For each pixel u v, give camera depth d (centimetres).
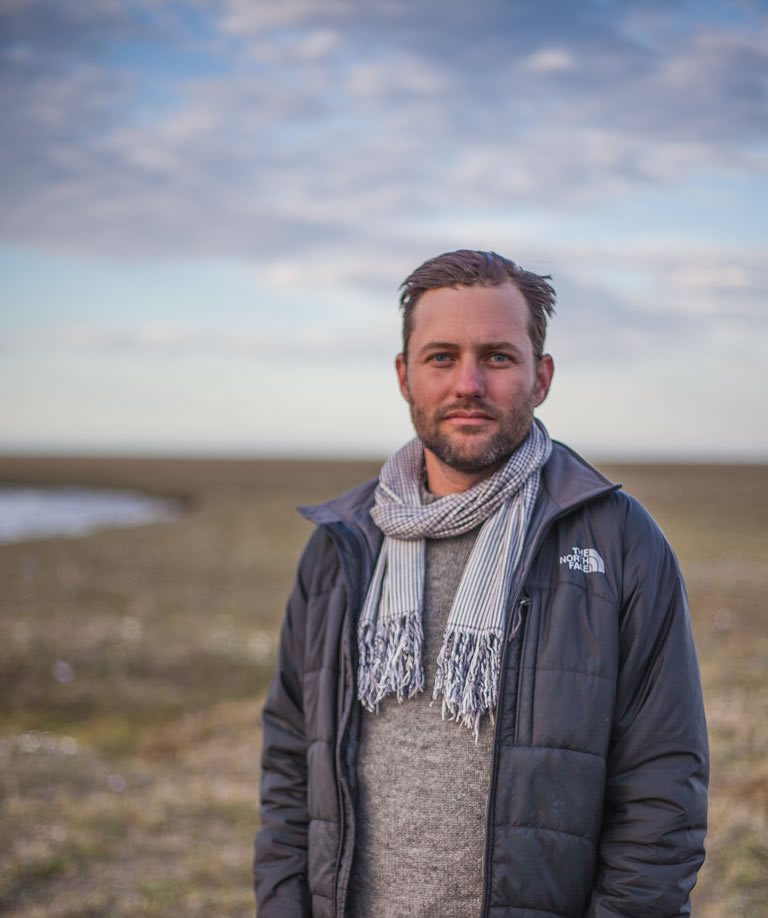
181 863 510
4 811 581
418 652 177
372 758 180
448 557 188
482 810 170
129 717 1066
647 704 170
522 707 169
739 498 4659
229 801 626
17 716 1062
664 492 5309
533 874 163
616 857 166
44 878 485
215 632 1544
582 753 166
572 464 192
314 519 202
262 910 196
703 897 381
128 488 7831
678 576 179
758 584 1614
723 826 448
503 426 183
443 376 184
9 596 1973
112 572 2380
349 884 180
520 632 173
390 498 199
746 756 554
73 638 1407
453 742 173
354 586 192
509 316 182
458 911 169
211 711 1050
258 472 10406
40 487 8412
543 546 181
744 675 818
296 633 209
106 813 586
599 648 169
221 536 3291
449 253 189
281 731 209
